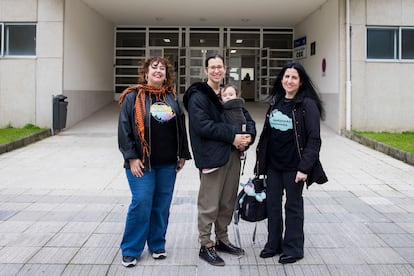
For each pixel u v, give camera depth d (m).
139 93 3.64
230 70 19.00
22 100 12.52
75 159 8.62
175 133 3.77
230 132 3.60
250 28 18.77
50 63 12.42
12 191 6.19
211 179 3.68
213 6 14.77
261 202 3.90
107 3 14.42
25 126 12.32
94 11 15.50
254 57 19.03
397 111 12.32
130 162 3.57
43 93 12.47
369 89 12.27
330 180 7.00
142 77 3.79
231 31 18.81
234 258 3.83
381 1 12.18
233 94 3.79
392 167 8.07
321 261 3.77
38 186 6.50
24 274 3.46
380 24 12.21
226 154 3.62
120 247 3.83
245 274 3.51
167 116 3.68
